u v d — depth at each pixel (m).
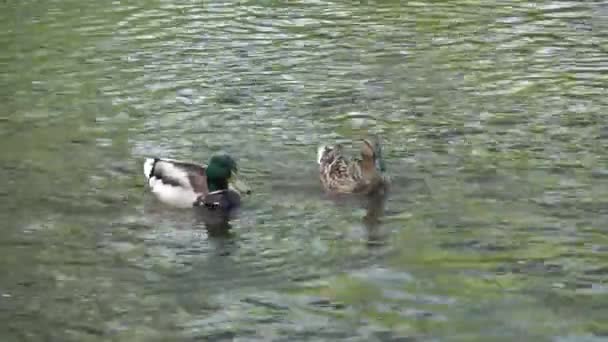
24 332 12.69
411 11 28.16
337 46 24.91
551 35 25.38
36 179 17.45
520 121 19.59
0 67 24.11
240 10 28.75
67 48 25.53
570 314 12.66
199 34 26.36
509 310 12.80
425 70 22.86
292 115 20.31
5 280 14.05
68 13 29.14
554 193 16.39
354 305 13.09
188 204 16.44
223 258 14.69
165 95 21.67
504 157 17.89
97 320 12.94
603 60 23.23
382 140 18.83
